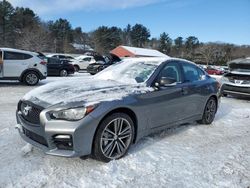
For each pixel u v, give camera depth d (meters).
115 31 95.88
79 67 26.08
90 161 3.96
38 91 4.31
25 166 3.73
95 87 4.34
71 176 3.54
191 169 3.94
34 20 78.88
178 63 5.48
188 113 5.54
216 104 6.55
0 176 3.45
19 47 62.38
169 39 101.38
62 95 3.96
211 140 5.26
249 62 11.20
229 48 82.56
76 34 102.25
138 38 106.06
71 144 3.60
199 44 100.56
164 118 4.86
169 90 4.89
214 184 3.56
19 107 4.32
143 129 4.45
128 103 4.08
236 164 4.21
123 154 4.16
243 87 10.75
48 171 3.63
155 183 3.51
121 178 3.57
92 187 3.33
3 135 4.86
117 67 5.43
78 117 3.60
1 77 11.71
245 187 3.54
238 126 6.47
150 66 5.07
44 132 3.61
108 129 3.92
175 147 4.75
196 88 5.65
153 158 4.22
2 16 70.62
